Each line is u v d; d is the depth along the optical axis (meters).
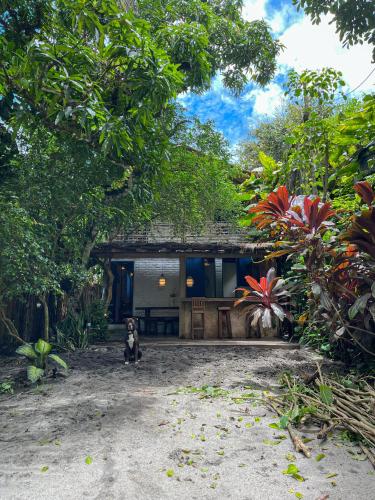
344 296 5.24
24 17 4.93
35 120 5.37
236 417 4.03
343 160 6.59
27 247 6.09
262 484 2.59
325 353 7.50
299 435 3.50
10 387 5.28
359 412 3.56
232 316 10.41
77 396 4.90
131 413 4.12
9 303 8.34
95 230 8.92
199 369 6.58
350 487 2.54
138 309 12.66
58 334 8.43
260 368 6.57
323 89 7.04
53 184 6.80
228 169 10.57
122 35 4.84
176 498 2.40
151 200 8.52
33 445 3.27
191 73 10.26
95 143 5.91
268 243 9.68
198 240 10.28
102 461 2.94
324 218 5.00
